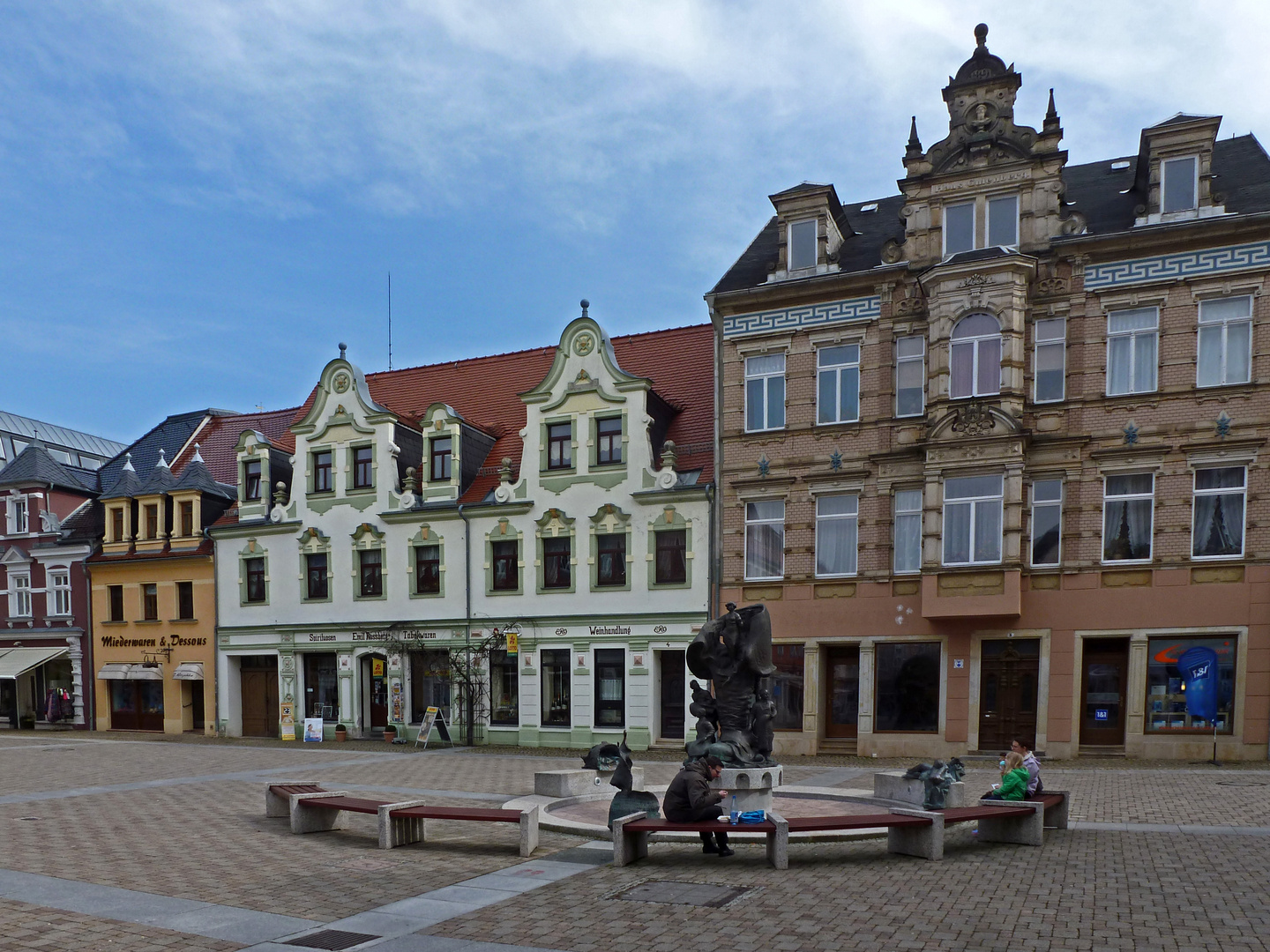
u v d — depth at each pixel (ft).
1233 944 25.79
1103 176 91.25
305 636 112.06
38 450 140.26
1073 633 78.89
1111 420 79.41
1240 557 74.84
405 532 107.34
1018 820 39.65
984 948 25.66
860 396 88.69
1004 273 80.89
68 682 133.18
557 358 100.99
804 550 89.15
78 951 26.30
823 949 25.88
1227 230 76.43
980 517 81.30
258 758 85.05
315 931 28.22
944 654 82.64
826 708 88.12
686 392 104.94
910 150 88.12
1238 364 76.69
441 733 102.73
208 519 122.93
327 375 113.70
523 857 38.70
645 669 93.91
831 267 91.86
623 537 96.89
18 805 55.26
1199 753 74.69
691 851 39.75
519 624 100.17
